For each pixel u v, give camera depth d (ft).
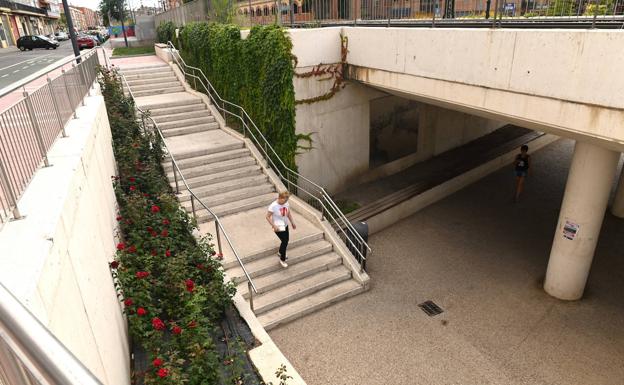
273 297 26.48
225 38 40.32
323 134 38.06
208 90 44.75
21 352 3.54
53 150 15.60
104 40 159.12
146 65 52.70
